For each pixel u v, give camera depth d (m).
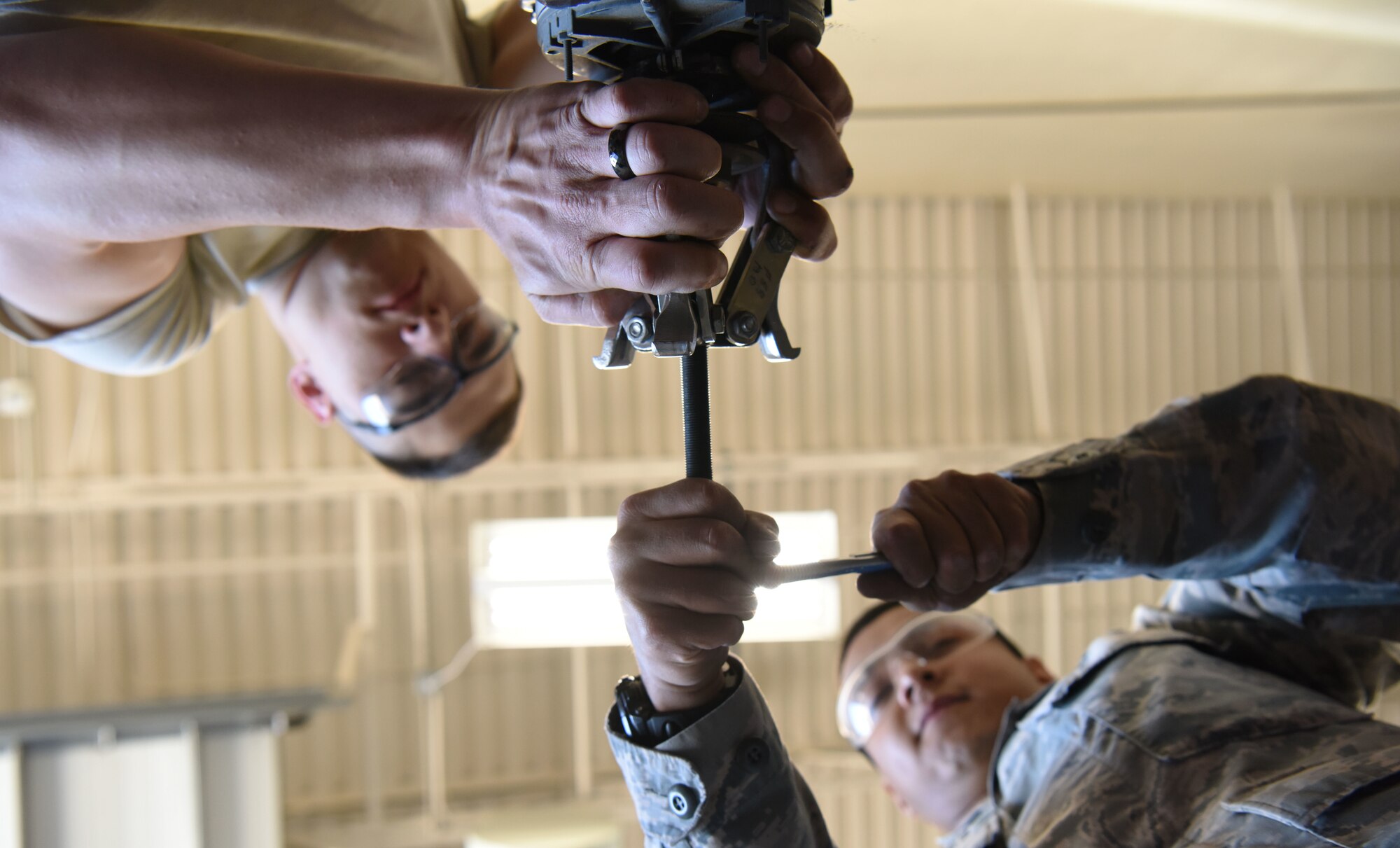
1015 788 1.29
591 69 0.74
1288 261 6.66
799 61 0.73
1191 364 6.80
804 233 0.76
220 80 0.79
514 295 6.19
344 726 5.94
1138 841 1.03
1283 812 0.93
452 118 0.74
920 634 2.05
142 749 3.53
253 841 3.56
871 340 6.58
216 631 5.88
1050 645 6.32
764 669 6.33
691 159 0.64
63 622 5.70
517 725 6.13
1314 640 1.23
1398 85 4.59
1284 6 3.83
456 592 6.09
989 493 0.90
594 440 6.28
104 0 0.88
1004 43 4.04
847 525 6.54
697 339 0.71
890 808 6.27
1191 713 1.12
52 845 3.44
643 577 0.80
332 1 1.06
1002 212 6.66
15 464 5.64
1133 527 0.97
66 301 1.14
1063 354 6.72
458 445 1.92
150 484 5.49
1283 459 1.02
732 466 5.83
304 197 0.79
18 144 0.81
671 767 0.97
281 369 5.97
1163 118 4.96
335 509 6.02
